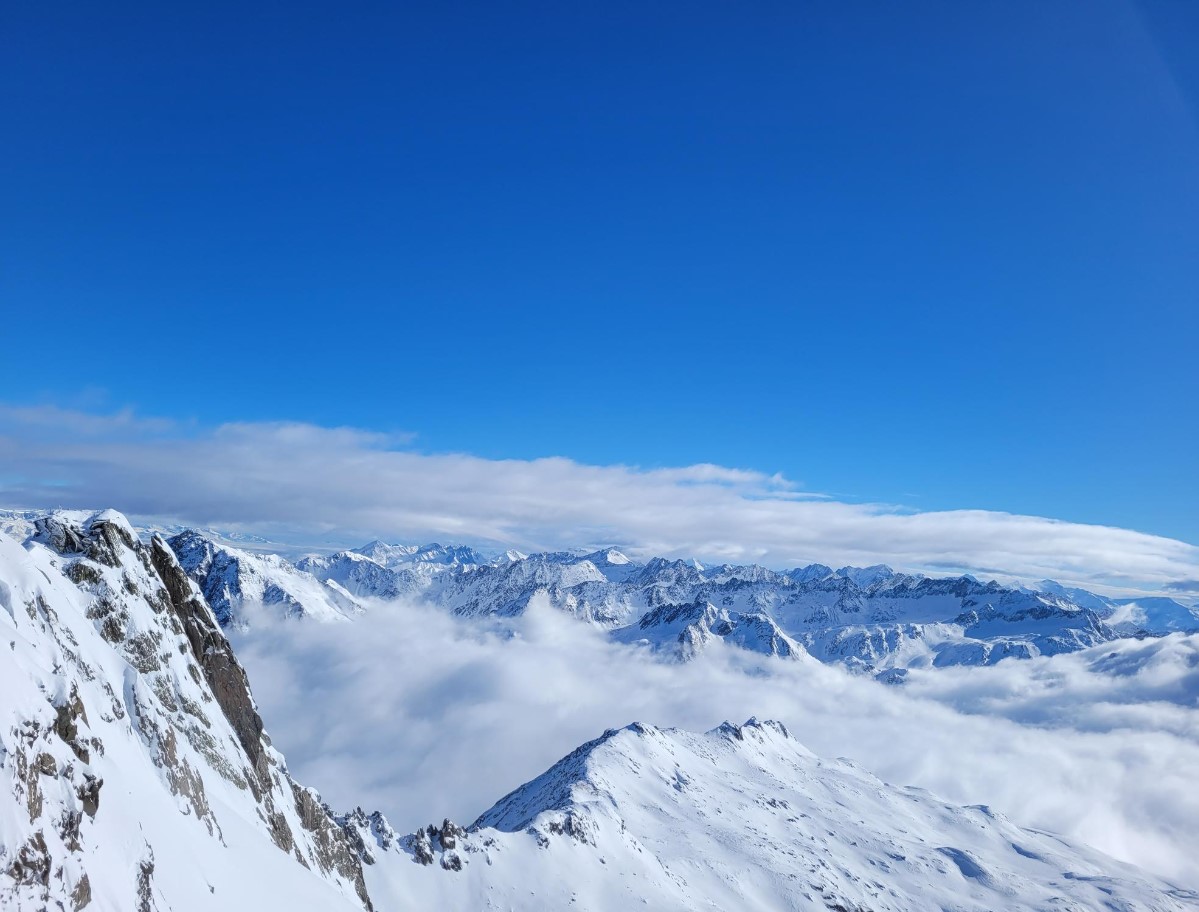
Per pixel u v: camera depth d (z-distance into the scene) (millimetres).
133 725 57375
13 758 32188
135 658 67312
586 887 193500
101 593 67875
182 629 79188
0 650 39438
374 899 149750
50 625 53812
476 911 165375
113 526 76062
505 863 188625
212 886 48094
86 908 33281
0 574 51406
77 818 35594
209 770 68938
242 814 69125
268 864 61406
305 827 90562
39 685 40938
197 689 76188
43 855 31031
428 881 167250
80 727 44500
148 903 39219
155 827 46688
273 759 90562
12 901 28297
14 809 30641
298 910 56625
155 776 54375
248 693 89062
